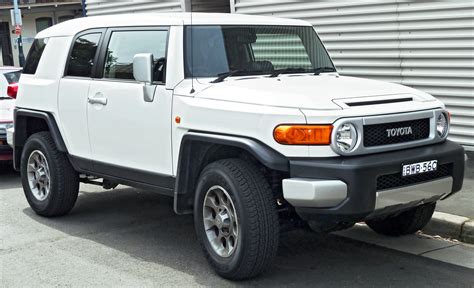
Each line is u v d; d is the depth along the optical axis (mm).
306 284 4707
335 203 4219
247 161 4680
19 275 5008
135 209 7082
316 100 4402
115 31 5879
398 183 4430
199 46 5242
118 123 5625
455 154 4742
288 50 5820
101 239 5949
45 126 6953
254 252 4465
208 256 4887
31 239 5969
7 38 31156
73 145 6242
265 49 5633
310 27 6164
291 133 4277
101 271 5062
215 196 4832
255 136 4449
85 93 5984
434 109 4797
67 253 5539
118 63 5746
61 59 6438
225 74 5215
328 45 8969
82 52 6215
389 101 4656
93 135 5953
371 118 4359
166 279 4855
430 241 5730
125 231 6207
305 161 4262
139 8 12141
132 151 5535
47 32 6867
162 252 5535
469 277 4832
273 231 4484
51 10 30469
